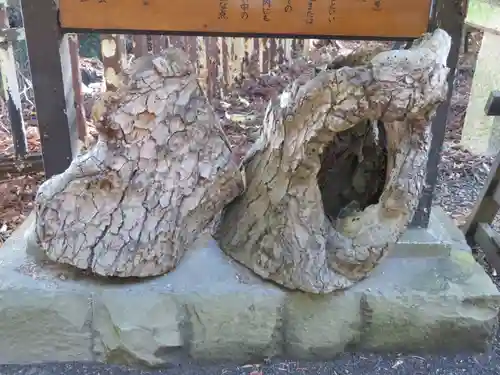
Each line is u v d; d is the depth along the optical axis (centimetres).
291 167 127
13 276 136
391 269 146
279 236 133
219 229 149
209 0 137
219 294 134
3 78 231
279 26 141
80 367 137
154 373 136
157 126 127
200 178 133
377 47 137
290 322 138
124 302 133
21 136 241
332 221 144
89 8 137
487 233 183
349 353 144
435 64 114
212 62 310
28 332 135
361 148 146
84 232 130
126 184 129
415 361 142
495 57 260
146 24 139
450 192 237
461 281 144
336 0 139
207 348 138
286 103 129
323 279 132
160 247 133
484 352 146
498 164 176
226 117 289
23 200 223
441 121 151
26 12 136
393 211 130
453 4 141
